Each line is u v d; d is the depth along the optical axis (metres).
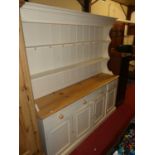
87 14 2.01
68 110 1.87
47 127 1.64
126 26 4.84
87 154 2.03
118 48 3.83
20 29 1.17
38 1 2.04
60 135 1.84
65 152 1.98
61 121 1.80
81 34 2.37
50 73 1.92
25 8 1.38
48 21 1.67
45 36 1.88
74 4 2.65
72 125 2.00
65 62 2.25
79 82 2.54
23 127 1.34
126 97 3.67
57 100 1.90
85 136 2.32
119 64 2.90
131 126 1.91
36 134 1.48
